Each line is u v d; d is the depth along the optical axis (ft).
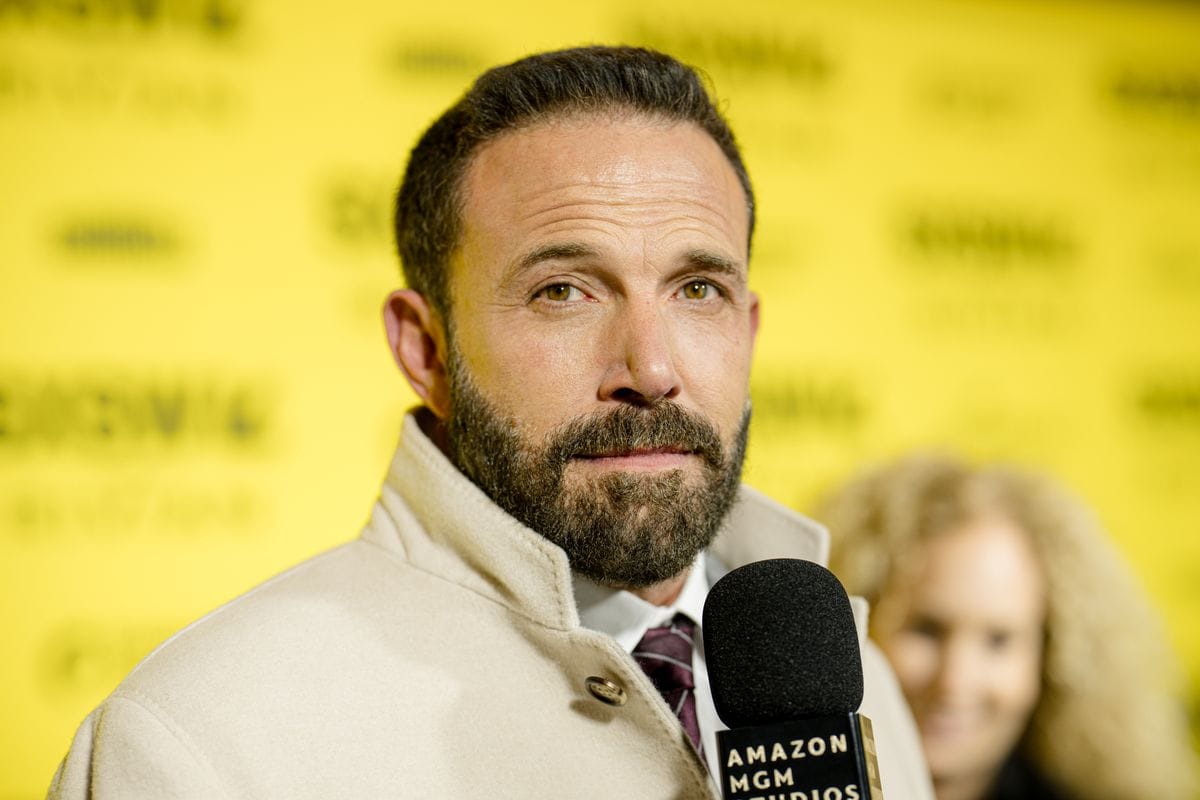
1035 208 21.66
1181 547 21.81
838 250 20.47
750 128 20.20
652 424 7.10
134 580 16.44
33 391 16.24
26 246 16.34
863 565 15.19
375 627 7.51
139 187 16.84
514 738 7.21
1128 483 21.68
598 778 7.17
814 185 20.49
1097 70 22.35
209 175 17.15
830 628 6.61
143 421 16.65
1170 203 22.49
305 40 17.79
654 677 7.78
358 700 7.13
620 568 7.23
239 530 16.90
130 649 16.38
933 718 14.71
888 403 20.44
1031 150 21.80
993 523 15.16
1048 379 21.42
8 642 15.97
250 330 17.15
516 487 7.27
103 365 16.52
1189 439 22.12
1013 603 14.92
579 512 7.11
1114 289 22.00
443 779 7.00
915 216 20.98
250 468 17.02
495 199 7.52
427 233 8.05
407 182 8.49
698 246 7.39
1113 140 22.29
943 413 20.74
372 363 17.65
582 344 7.22
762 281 20.06
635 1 19.51
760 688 6.46
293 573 8.05
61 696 16.11
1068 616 15.12
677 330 7.38
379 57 18.10
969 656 14.79
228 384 16.99
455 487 7.59
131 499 16.53
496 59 18.65
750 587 6.66
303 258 17.47
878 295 20.61
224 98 17.31
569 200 7.29
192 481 16.78
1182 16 22.95
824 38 20.76
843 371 20.25
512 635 7.54
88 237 16.60
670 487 7.14
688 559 7.27
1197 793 15.72
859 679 6.63
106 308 16.60
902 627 14.98
